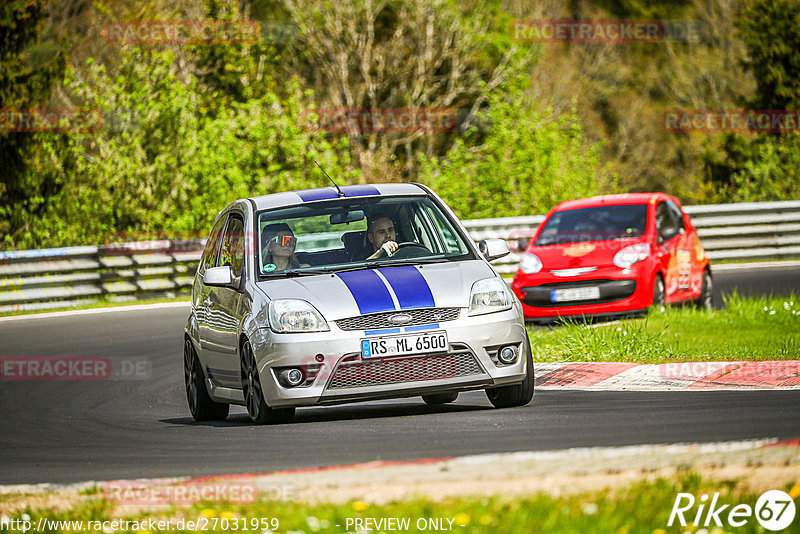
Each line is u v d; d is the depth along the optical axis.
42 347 53.50
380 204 33.12
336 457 23.50
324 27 157.38
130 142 93.69
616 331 41.09
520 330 29.72
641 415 27.08
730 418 25.73
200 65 130.25
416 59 159.62
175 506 19.06
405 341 28.39
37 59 95.94
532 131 109.25
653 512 16.14
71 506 19.91
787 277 69.81
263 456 24.58
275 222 32.59
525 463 19.95
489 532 15.61
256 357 29.02
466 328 28.78
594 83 197.25
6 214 93.75
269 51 140.12
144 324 60.16
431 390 28.55
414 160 162.12
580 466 19.44
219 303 32.97
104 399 39.97
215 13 131.50
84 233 91.12
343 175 100.56
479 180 107.56
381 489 18.61
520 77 162.50
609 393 32.94
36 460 27.41
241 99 130.38
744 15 145.62
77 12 138.00
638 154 195.75
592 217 57.69
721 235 81.44
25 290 69.12
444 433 25.80
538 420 27.11
